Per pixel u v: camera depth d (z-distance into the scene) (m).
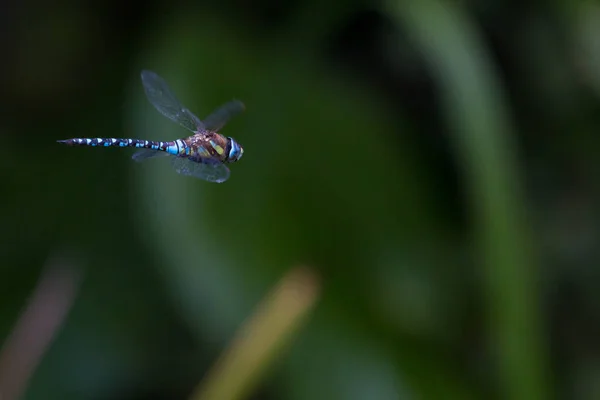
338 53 1.94
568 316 1.91
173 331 1.90
